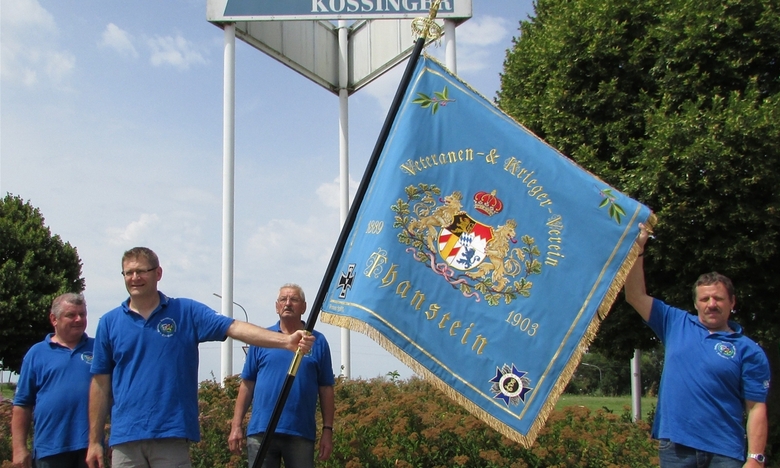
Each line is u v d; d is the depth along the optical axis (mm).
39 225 22062
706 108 9523
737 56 9805
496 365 3967
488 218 4152
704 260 9656
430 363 3928
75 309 5035
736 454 3949
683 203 9305
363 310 3979
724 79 10016
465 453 6172
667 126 9352
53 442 4832
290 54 13383
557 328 4004
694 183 9328
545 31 11836
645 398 27625
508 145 4242
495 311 4031
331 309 4094
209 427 6777
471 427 6270
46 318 20766
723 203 9398
